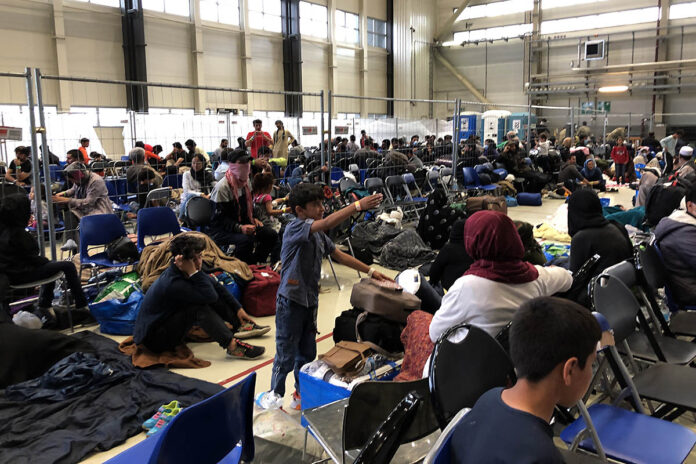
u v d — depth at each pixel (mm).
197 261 3555
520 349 1155
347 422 1660
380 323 2840
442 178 9305
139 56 14312
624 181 12734
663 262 3305
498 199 6773
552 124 21469
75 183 5523
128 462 1760
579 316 1147
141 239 5059
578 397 1174
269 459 2201
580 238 3289
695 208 3238
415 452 1961
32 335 3391
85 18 13477
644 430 1946
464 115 15539
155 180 7000
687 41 18875
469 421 1190
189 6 15430
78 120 10695
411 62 22141
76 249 5637
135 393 3203
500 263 2068
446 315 2105
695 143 19219
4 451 2615
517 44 21703
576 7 20406
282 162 8867
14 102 12352
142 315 3572
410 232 6277
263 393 2902
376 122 14414
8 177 5359
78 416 2936
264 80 17625
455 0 22859
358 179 9164
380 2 21453
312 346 2934
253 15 17125
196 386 3236
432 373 1584
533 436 1062
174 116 10969
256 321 4508
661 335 2889
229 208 5238
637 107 20047
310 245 2777
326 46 19297
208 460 1618
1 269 3822
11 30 12242
